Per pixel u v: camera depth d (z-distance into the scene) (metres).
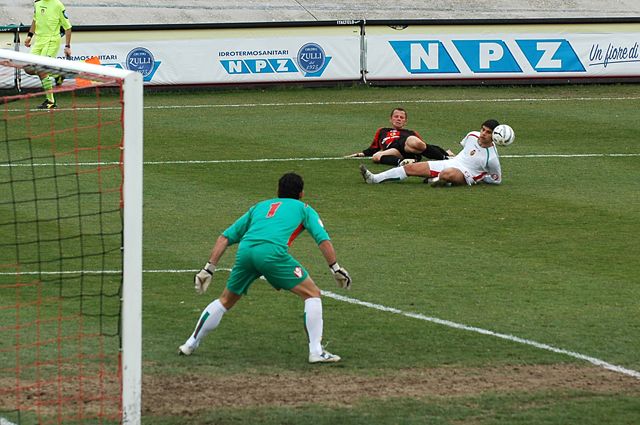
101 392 19.73
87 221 33.34
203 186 39.22
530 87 63.97
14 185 38.62
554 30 63.91
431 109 56.50
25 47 59.03
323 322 24.03
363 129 51.06
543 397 19.58
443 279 27.50
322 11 85.56
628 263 29.14
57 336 22.72
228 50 61.91
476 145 39.31
